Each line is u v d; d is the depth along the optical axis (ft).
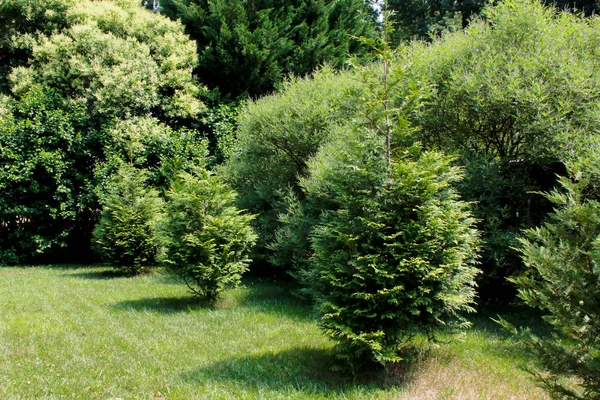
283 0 56.75
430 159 14.29
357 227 14.16
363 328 13.83
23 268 37.11
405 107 16.01
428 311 13.69
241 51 52.75
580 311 9.53
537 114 20.98
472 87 22.03
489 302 24.11
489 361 15.62
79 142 39.60
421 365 15.05
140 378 13.99
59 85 41.60
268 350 16.75
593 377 9.41
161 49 47.37
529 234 11.05
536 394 12.83
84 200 39.70
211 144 46.83
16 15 44.70
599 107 20.56
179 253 23.11
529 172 23.68
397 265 13.60
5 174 36.52
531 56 22.59
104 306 23.41
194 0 56.90
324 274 14.52
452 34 27.73
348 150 15.78
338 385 13.62
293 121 29.78
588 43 23.30
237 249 24.27
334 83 30.96
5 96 40.14
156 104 44.14
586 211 9.43
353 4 60.03
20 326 19.11
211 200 23.79
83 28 41.83
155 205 34.81
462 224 14.42
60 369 14.52
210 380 13.89
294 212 27.14
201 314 22.04
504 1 25.89
